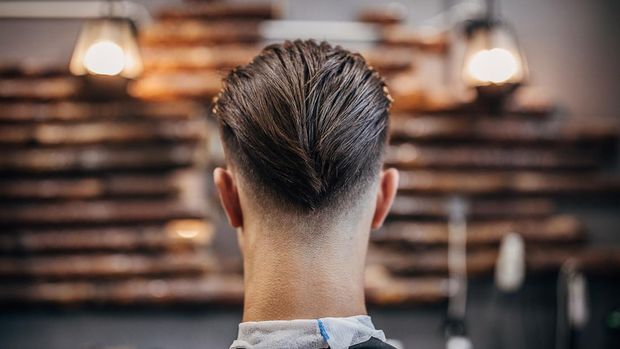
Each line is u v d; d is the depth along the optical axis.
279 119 0.69
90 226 2.47
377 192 0.74
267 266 0.70
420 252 2.49
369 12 2.56
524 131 2.53
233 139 0.73
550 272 2.52
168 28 2.50
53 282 2.44
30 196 2.46
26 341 2.46
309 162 0.68
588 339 2.55
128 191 2.47
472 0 2.58
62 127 2.46
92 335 2.47
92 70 2.25
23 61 2.53
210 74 2.49
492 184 2.51
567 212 2.58
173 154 2.47
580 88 2.63
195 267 2.44
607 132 2.55
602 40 2.64
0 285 2.43
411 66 2.51
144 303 2.43
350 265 0.70
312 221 0.69
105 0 2.36
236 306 2.46
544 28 2.65
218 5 2.52
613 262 2.49
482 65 2.34
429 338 2.49
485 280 2.53
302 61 0.72
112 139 2.46
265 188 0.69
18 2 2.55
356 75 0.72
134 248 2.46
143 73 2.46
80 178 2.49
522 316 2.53
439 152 2.51
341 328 0.66
